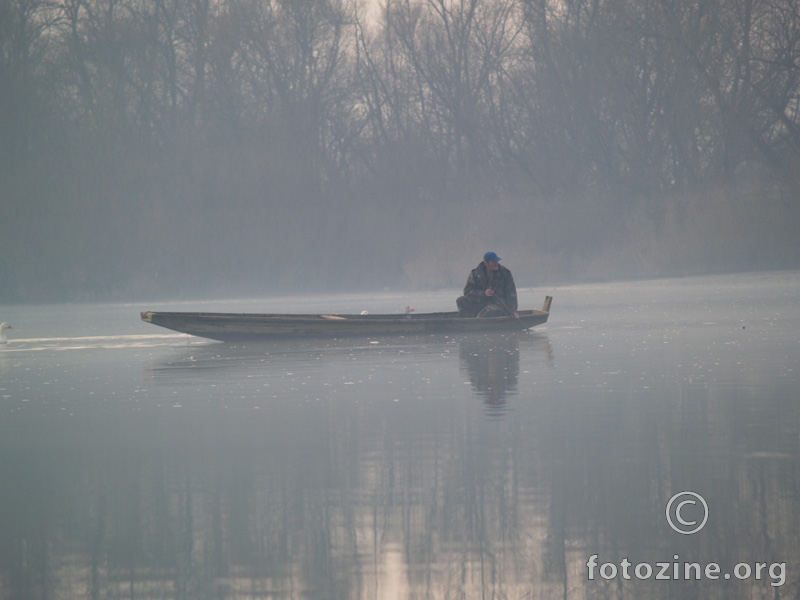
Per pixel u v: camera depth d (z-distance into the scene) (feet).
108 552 64.18
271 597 56.54
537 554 62.03
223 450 92.12
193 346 210.79
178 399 125.90
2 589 58.49
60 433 102.73
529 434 95.50
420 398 120.67
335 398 122.72
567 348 181.98
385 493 75.61
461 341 205.36
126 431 102.99
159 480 81.15
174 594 57.36
